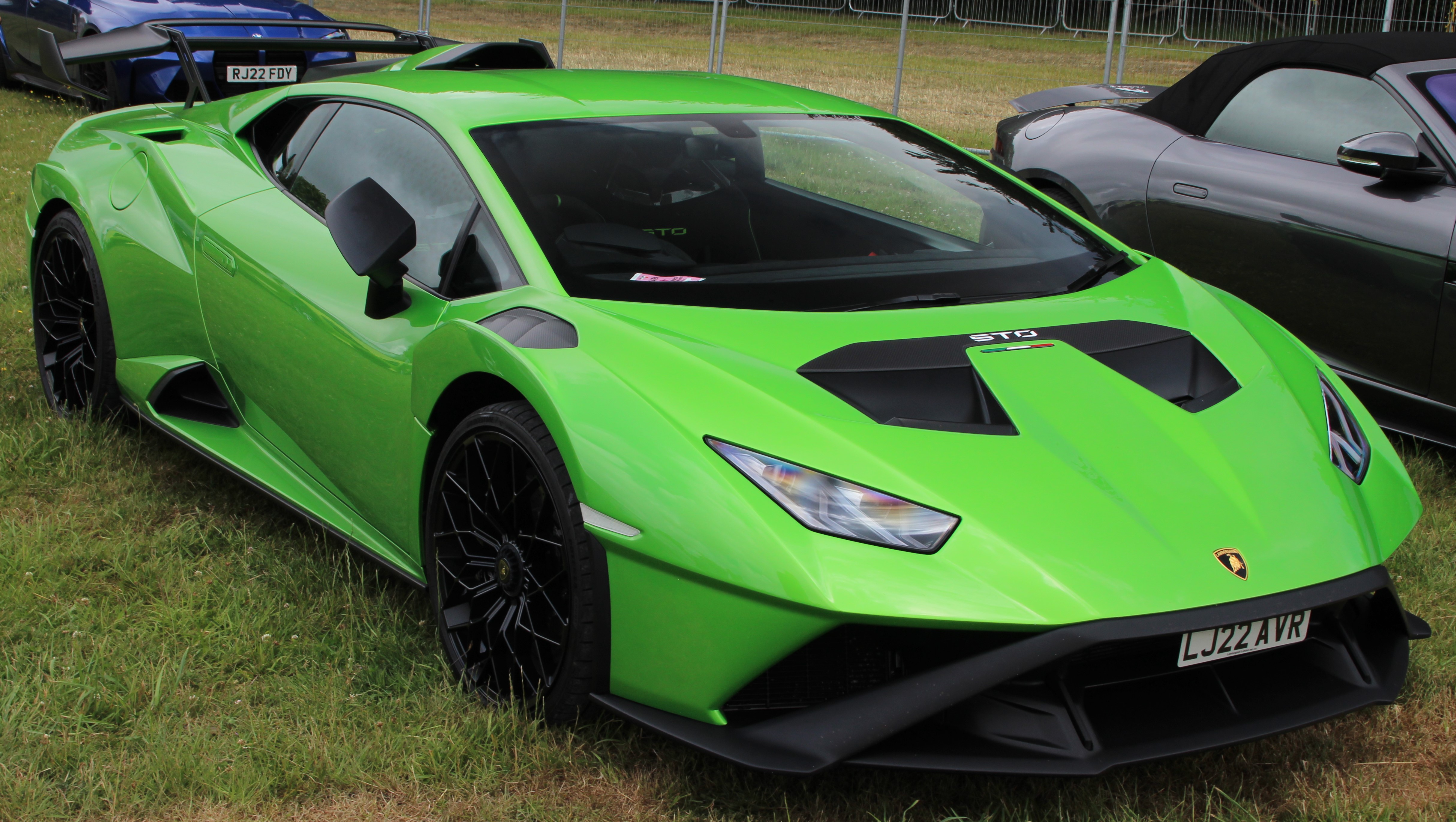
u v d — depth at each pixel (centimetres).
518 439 213
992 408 205
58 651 240
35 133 821
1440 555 302
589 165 256
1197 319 249
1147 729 190
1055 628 175
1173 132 455
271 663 239
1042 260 266
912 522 181
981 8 1197
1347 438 229
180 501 319
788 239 252
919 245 262
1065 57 1169
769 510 182
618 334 211
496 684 226
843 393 202
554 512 208
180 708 222
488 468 223
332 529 275
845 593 175
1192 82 462
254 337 289
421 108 272
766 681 192
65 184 356
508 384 224
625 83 304
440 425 236
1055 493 189
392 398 246
